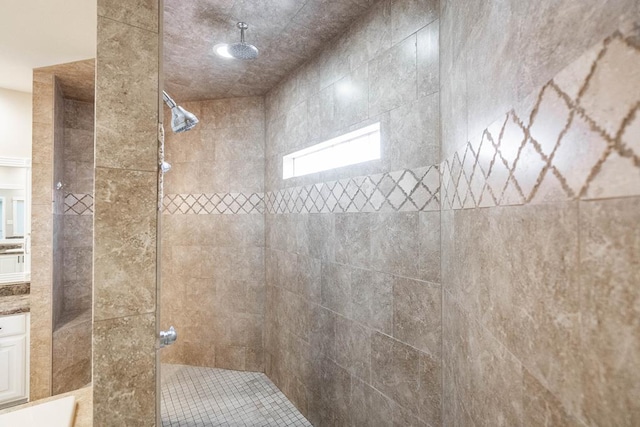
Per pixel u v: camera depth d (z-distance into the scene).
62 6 1.35
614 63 0.33
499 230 0.66
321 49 2.00
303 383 2.14
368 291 1.61
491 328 0.70
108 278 0.73
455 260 1.03
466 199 0.90
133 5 0.76
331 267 1.89
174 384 2.50
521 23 0.56
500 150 0.65
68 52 1.72
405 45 1.42
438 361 1.24
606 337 0.35
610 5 0.34
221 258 2.79
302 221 2.20
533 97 0.51
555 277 0.45
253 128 2.77
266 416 2.11
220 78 2.43
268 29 1.79
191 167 2.85
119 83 0.75
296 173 2.43
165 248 2.85
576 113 0.40
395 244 1.46
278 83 2.51
